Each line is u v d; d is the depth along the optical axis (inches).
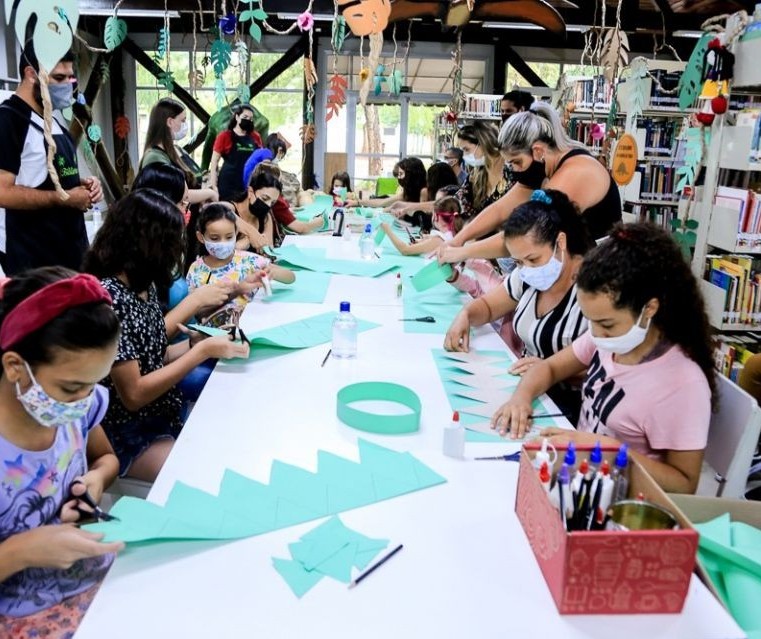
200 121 344.2
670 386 53.7
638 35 309.4
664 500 38.9
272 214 154.3
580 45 343.9
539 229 70.6
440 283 107.5
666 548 34.1
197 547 40.3
